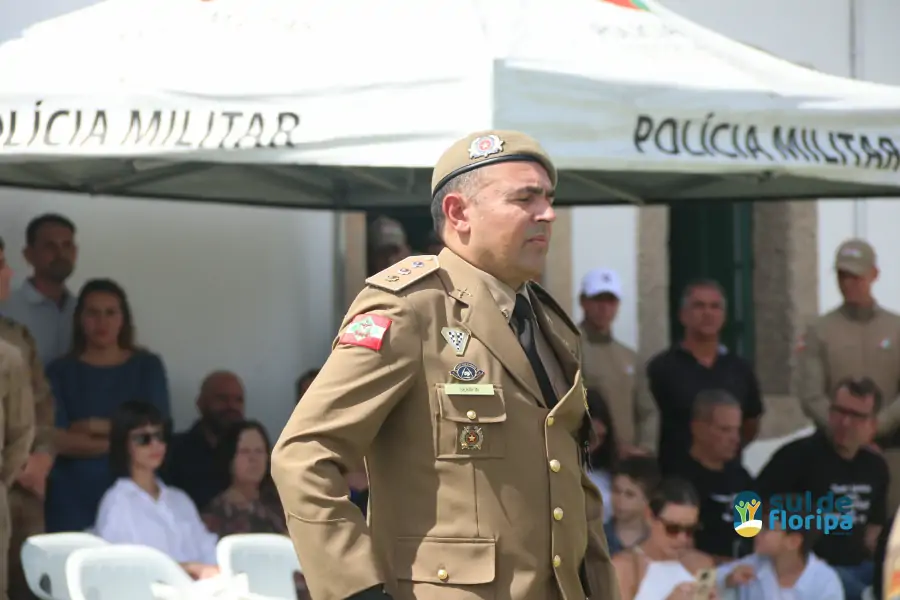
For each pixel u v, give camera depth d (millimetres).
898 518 10109
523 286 10289
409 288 9617
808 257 31156
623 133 16109
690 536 19562
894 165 18016
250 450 21031
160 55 17094
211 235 26531
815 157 17453
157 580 16578
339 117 15984
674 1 30109
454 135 15453
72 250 23234
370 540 9047
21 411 19453
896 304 31969
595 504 10414
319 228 27594
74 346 22078
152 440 19469
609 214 29703
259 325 27016
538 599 9414
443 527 9258
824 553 21766
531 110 15516
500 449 9422
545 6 17344
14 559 19891
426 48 16078
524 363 9695
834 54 31844
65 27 18578
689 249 30797
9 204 24188
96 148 16781
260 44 16891
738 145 16906
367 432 9172
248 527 20828
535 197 9914
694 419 22250
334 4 17234
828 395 25312
